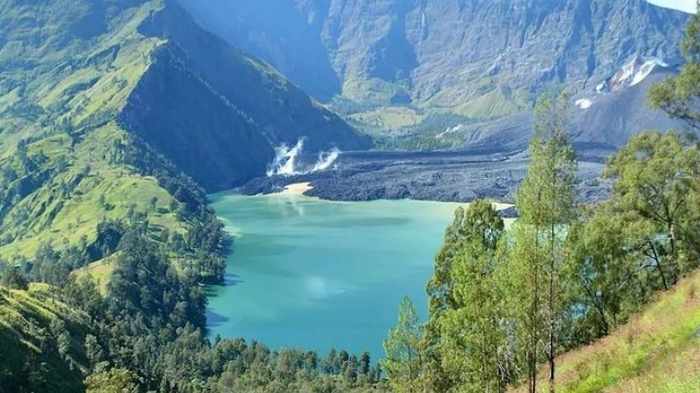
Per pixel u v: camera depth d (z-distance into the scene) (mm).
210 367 196875
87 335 171250
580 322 72000
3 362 128875
